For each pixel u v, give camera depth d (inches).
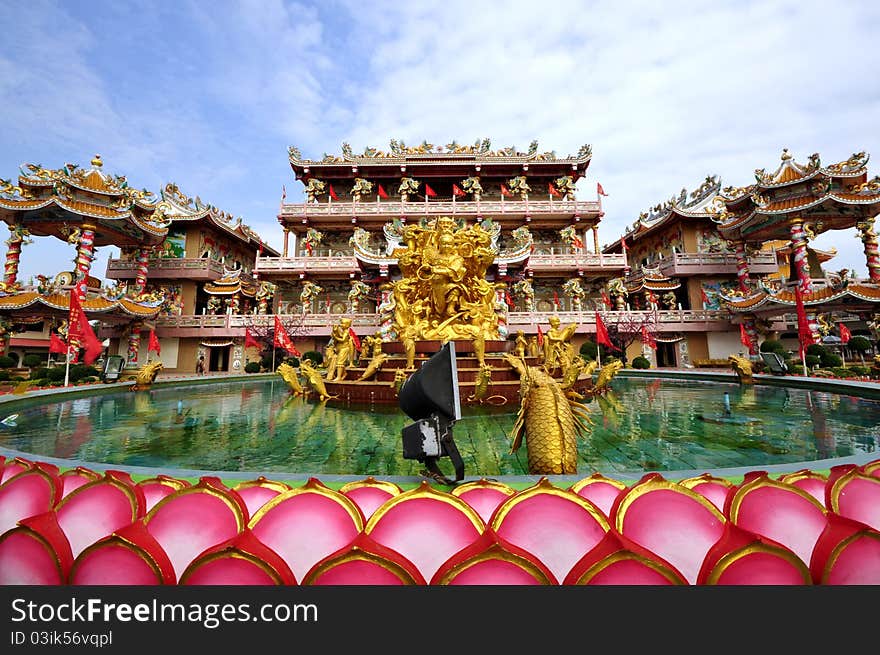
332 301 1588.3
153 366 667.4
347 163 1628.9
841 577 91.6
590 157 1660.9
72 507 113.0
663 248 1696.6
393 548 102.6
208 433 324.5
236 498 110.6
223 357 1542.8
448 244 561.3
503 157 1643.7
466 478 145.0
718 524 103.4
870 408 397.4
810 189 1083.3
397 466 231.0
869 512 106.6
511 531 103.7
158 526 105.0
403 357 548.1
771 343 1155.3
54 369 804.6
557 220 1622.8
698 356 1428.4
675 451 252.8
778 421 344.5
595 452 251.9
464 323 572.1
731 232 1325.0
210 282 1557.6
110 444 286.5
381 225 1616.6
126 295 1192.8
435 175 1665.8
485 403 429.4
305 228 1622.8
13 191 1045.2
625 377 855.1
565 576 97.9
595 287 1590.8
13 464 135.8
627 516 106.9
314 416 402.9
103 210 1094.4
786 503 106.6
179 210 1533.0
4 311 1014.4
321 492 110.4
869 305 1026.7
